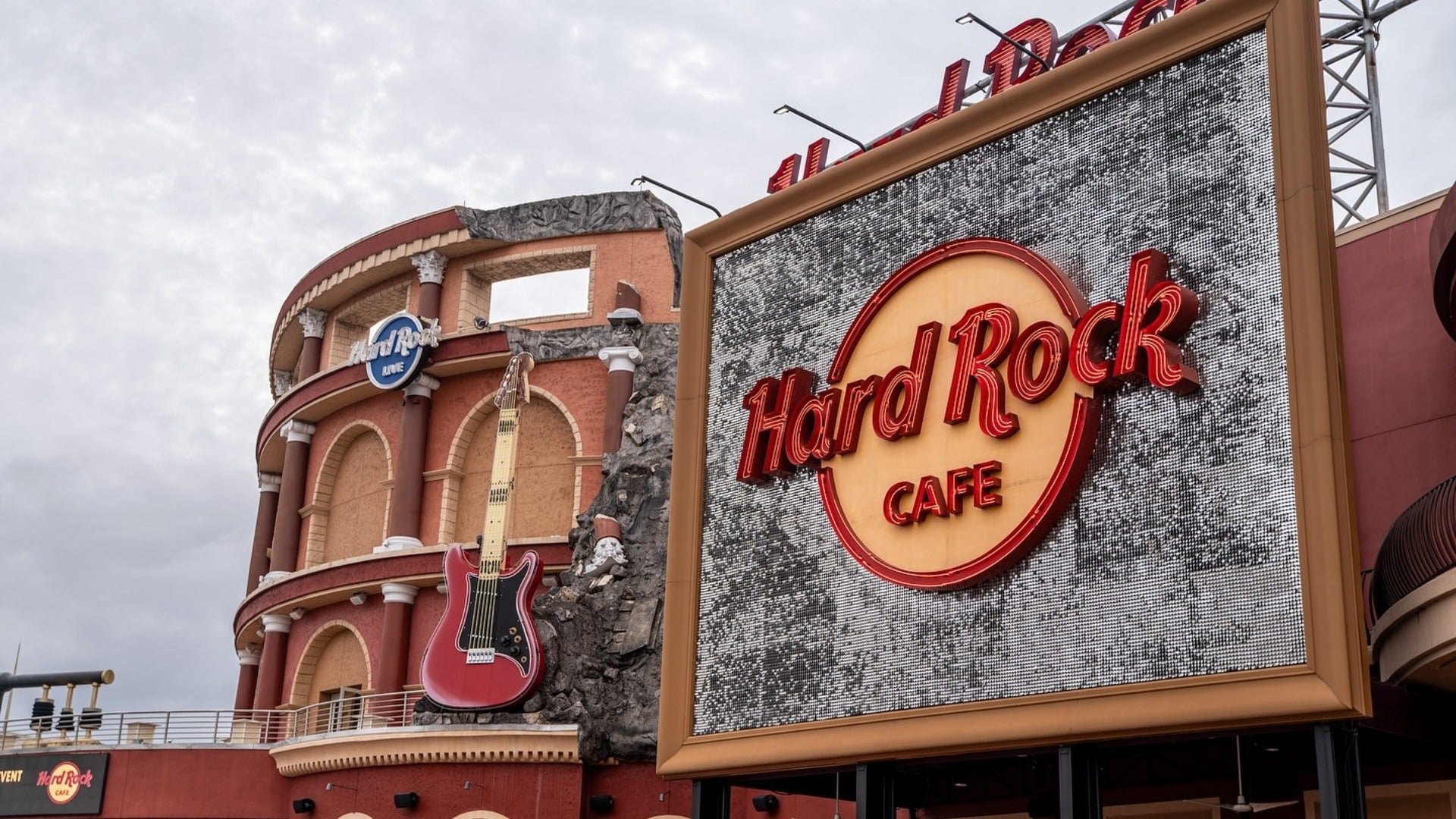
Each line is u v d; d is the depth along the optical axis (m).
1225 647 18.06
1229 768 24.52
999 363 21.61
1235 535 18.33
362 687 49.53
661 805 38.31
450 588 41.84
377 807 40.78
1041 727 19.62
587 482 47.12
